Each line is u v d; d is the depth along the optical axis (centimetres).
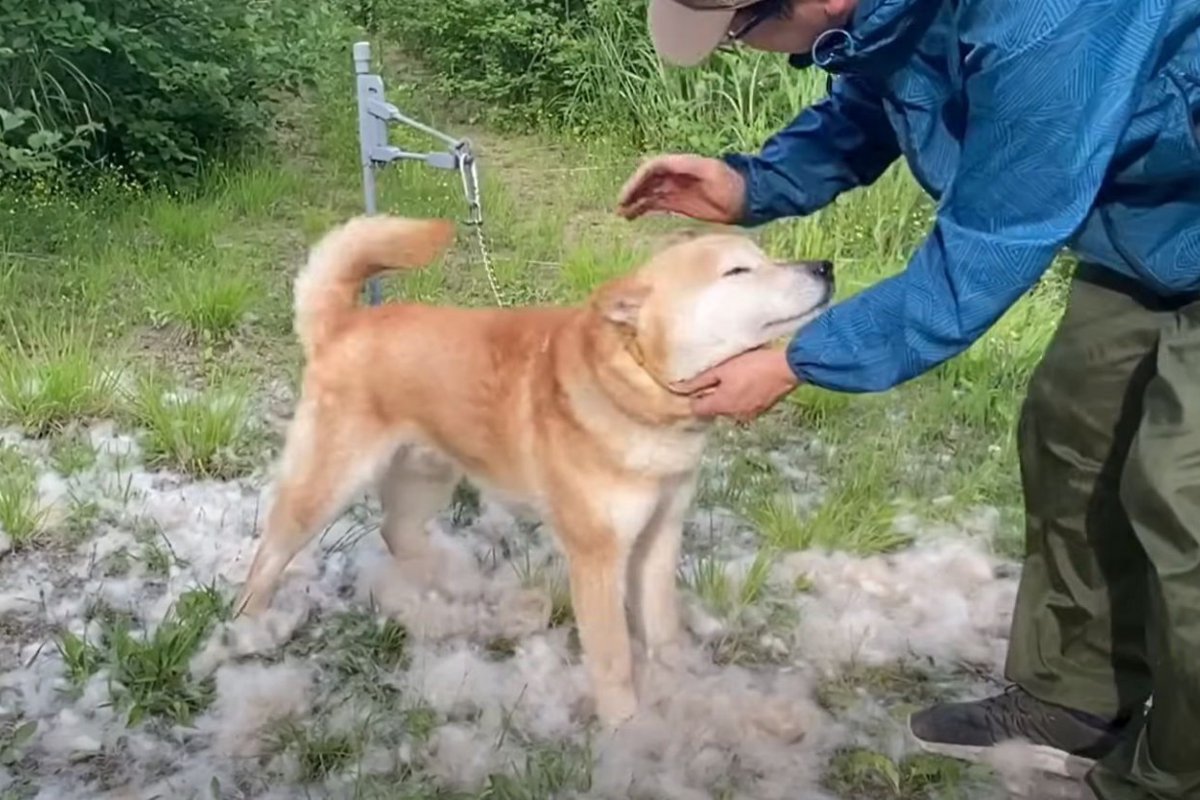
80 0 763
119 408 518
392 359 373
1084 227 267
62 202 710
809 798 323
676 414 332
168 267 651
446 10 1044
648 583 374
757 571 410
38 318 582
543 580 416
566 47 995
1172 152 243
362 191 804
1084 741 324
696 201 355
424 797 314
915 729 341
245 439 496
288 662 374
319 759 331
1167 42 233
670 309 324
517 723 350
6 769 328
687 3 256
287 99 1010
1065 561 312
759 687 369
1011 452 504
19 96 770
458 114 1022
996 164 239
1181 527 246
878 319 262
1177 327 265
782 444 520
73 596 403
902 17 248
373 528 445
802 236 709
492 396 363
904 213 731
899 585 421
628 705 353
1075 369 295
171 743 339
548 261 711
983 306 249
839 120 338
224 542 436
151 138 791
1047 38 226
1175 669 250
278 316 612
